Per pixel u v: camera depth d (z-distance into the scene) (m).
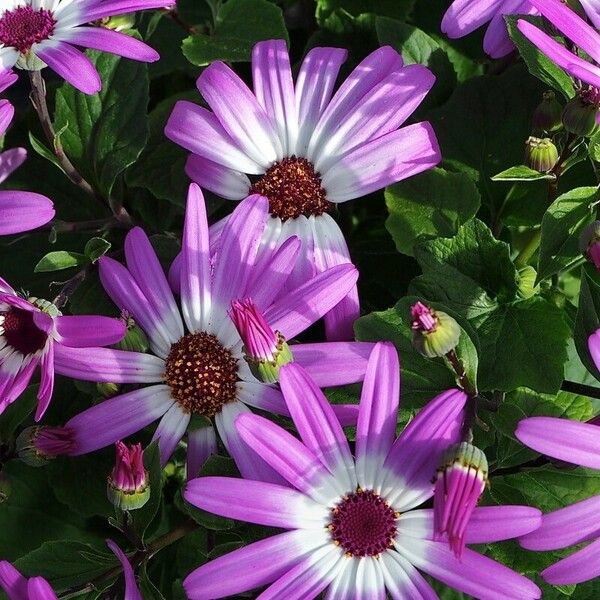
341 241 0.29
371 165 0.29
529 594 0.25
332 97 0.30
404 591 0.26
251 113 0.29
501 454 0.28
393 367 0.26
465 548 0.25
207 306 0.28
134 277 0.28
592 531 0.25
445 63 0.34
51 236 0.32
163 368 0.28
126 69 0.32
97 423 0.28
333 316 0.28
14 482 0.35
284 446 0.25
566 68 0.26
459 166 0.33
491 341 0.29
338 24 0.35
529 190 0.32
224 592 0.25
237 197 0.30
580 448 0.24
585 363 0.27
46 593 0.25
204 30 0.36
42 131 0.37
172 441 0.28
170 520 0.34
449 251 0.29
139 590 0.27
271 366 0.26
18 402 0.29
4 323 0.28
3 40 0.30
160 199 0.34
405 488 0.26
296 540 0.26
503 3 0.30
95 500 0.32
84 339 0.27
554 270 0.28
